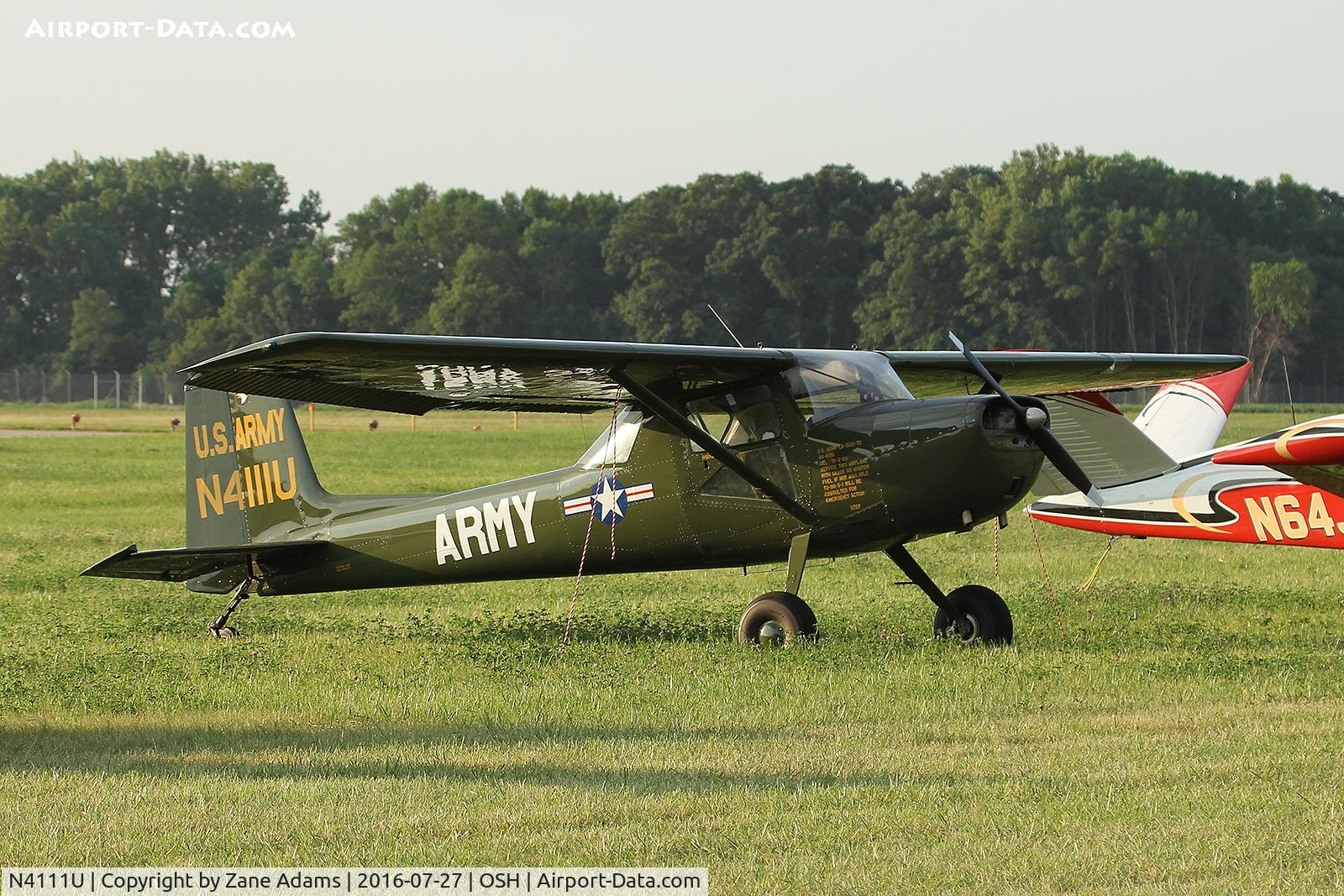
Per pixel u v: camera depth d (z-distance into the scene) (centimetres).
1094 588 4019
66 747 2220
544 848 1675
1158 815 1744
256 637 3325
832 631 3269
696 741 2177
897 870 1580
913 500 2933
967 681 2602
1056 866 1582
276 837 1725
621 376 2950
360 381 2866
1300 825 1700
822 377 3062
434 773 2014
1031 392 4400
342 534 3516
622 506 3238
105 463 10600
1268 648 2995
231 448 3628
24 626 3484
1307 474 3169
